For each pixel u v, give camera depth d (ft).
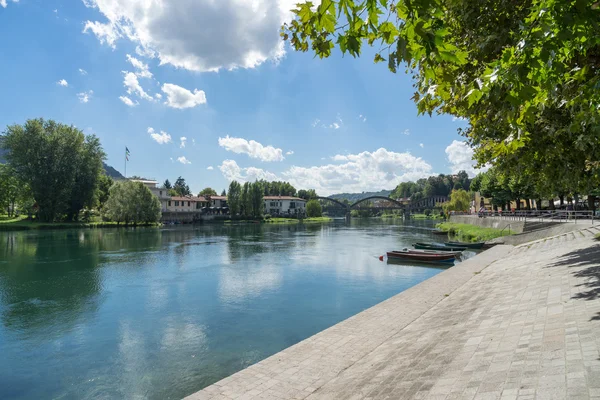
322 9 8.27
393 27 8.17
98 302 61.21
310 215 503.20
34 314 54.80
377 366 22.25
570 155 31.96
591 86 13.92
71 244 147.95
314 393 20.35
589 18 8.36
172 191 490.90
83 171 242.99
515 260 59.72
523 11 25.04
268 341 43.45
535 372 13.69
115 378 34.68
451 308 33.65
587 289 25.54
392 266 94.22
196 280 78.13
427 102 13.57
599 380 11.59
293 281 76.48
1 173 238.89
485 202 295.07
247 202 387.75
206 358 38.88
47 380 34.53
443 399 13.97
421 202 583.99
